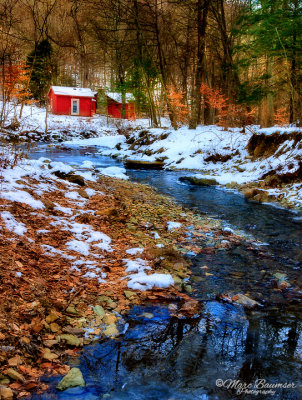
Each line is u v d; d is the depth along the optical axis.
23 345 2.61
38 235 4.76
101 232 5.61
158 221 6.87
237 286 4.12
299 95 14.05
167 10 25.53
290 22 13.63
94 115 40.38
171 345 2.83
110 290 3.78
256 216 7.86
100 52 39.50
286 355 2.70
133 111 38.72
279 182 10.57
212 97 20.72
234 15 26.12
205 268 4.68
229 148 15.47
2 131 9.86
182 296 3.77
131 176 13.32
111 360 2.60
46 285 3.58
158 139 19.77
